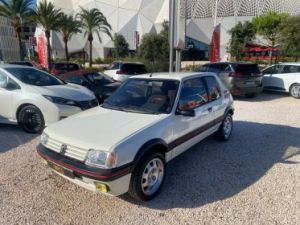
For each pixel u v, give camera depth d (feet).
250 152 17.53
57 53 201.36
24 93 20.59
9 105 20.97
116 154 10.32
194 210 11.14
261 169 14.97
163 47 96.78
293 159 16.34
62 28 100.89
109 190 10.40
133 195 11.48
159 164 12.39
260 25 102.68
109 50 204.95
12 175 14.10
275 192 12.46
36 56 104.83
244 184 13.29
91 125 12.32
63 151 11.30
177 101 13.88
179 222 10.36
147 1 203.72
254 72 38.60
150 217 10.69
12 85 21.31
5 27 159.74
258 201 11.73
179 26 30.17
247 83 37.70
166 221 10.43
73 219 10.57
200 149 18.10
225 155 17.04
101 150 10.40
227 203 11.62
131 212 11.04
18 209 11.16
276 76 42.55
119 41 177.06
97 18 107.76
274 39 99.55
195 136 15.21
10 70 22.07
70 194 12.35
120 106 14.55
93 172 10.25
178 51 30.83
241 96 42.60
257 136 20.94
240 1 192.44
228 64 38.52
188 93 15.05
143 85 15.38
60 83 23.88
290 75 40.93
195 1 202.49
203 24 201.36
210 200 11.88
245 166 15.39
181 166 15.44
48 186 13.03
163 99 14.05
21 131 21.65
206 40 202.28
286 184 13.20
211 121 16.98
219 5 196.65
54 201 11.78
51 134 12.14
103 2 202.80
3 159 16.15
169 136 12.85
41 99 20.11
